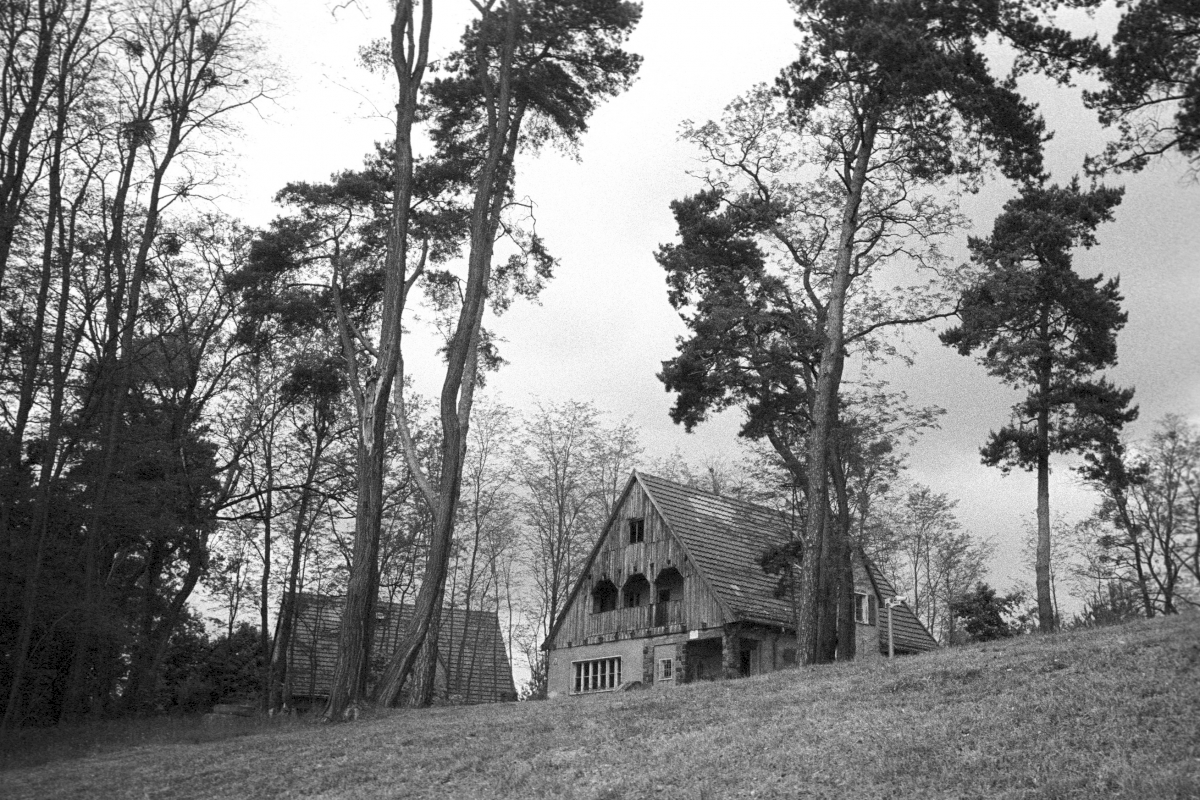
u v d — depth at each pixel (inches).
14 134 1005.8
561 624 1883.6
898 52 1040.2
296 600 1680.6
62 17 1027.3
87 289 1137.4
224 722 1019.3
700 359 1218.6
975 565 2160.4
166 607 1366.9
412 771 593.9
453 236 1212.5
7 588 1013.8
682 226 1270.9
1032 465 1386.6
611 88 1170.6
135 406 1310.3
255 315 1302.9
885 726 520.1
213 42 1130.0
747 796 452.8
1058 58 1019.9
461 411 1062.4
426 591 970.7
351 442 1558.8
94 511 1055.0
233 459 1455.5
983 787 410.3
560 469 2043.6
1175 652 534.0
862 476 1365.7
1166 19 890.1
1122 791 374.3
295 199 1229.7
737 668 1565.0
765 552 1486.2
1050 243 1333.7
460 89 1142.3
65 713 1051.3
